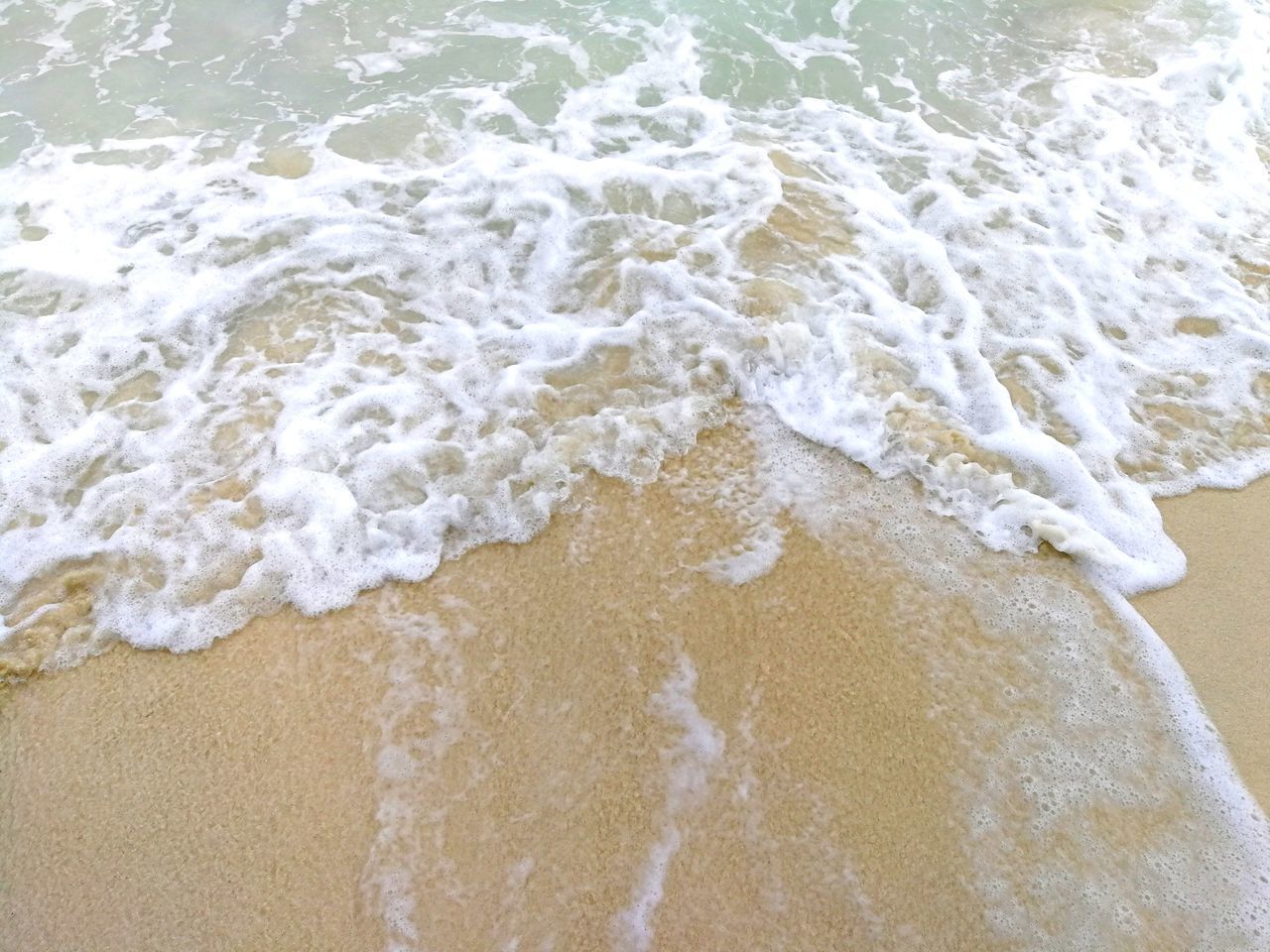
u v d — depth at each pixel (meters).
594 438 1.43
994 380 1.52
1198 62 2.14
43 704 1.18
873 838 1.10
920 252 1.70
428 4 2.24
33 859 1.07
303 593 1.27
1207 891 1.08
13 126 1.89
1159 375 1.56
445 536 1.33
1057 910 1.06
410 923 1.04
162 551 1.30
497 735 1.17
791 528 1.36
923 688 1.21
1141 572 1.32
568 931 1.04
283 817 1.11
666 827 1.11
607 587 1.29
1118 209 1.82
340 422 1.44
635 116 1.97
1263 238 1.78
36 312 1.57
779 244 1.71
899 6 2.28
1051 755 1.17
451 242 1.71
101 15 2.18
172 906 1.05
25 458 1.39
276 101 1.98
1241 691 1.22
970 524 1.37
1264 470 1.45
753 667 1.22
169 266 1.65
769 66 2.10
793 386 1.51
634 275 1.65
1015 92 2.07
